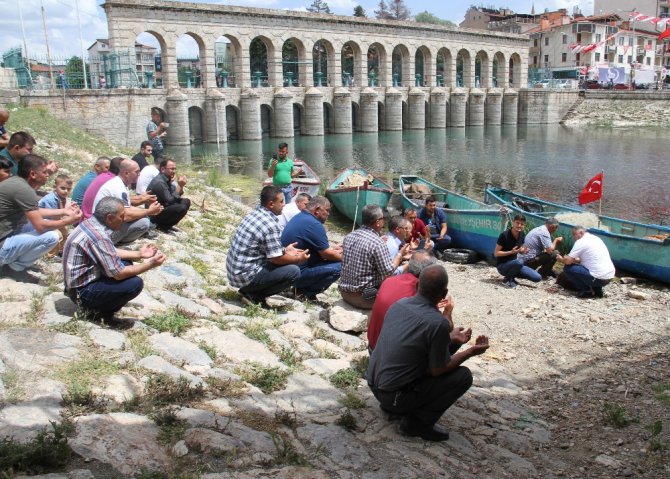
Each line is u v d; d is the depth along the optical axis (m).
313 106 58.75
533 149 47.38
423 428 6.20
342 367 7.59
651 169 35.66
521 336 10.45
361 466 5.36
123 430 5.12
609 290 13.55
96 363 6.19
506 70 79.69
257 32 56.47
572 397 8.05
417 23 69.06
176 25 51.25
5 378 5.56
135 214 10.48
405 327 5.84
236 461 4.98
